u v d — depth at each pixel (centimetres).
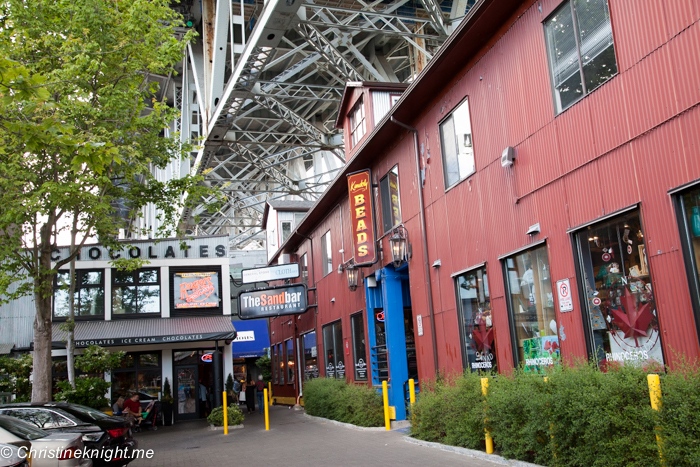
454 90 1280
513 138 1052
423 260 1451
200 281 2716
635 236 776
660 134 726
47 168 1481
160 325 2550
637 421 613
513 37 1052
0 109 866
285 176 5184
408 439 1199
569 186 898
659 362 723
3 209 1423
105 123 1547
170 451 1479
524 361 1029
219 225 6550
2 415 920
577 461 682
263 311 2298
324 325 2420
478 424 939
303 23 2484
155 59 1633
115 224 1686
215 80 2942
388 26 2920
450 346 1307
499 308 1099
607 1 818
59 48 1448
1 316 2492
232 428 1967
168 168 4069
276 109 3662
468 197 1223
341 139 4200
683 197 701
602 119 827
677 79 701
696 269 680
